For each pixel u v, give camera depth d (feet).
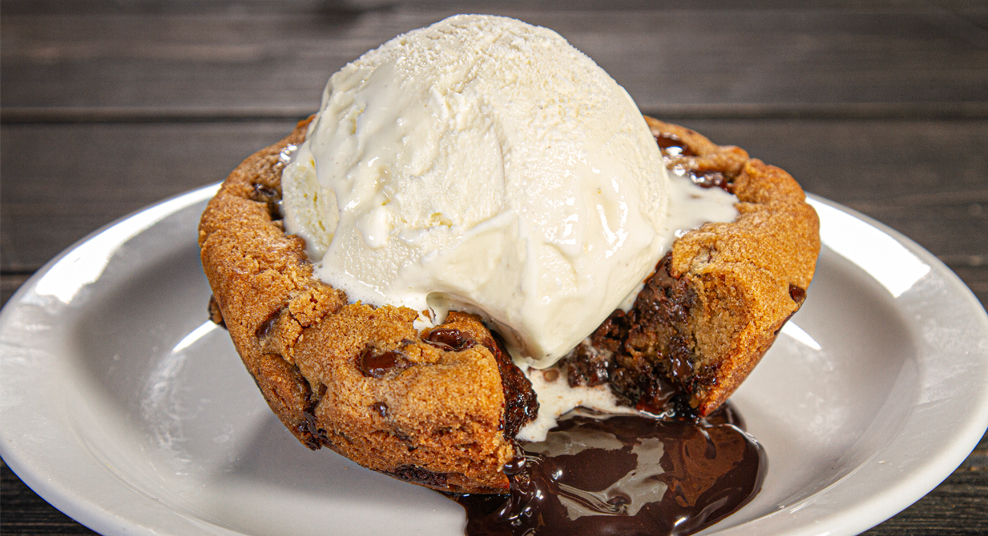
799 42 1.69
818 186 1.30
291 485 0.93
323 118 0.95
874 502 0.84
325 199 0.95
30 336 0.97
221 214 0.98
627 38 1.71
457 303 0.94
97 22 1.74
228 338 1.04
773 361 1.02
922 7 1.84
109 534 0.84
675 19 1.80
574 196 0.92
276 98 1.49
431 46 0.95
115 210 1.26
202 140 1.39
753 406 0.99
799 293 0.96
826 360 1.01
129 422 0.96
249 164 1.03
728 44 1.69
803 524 0.83
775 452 0.95
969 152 1.37
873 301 1.02
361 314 0.90
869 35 1.72
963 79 1.56
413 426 0.87
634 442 0.96
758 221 0.98
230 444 0.96
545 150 0.92
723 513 0.90
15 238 1.22
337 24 1.73
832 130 1.42
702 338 0.96
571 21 1.77
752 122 1.44
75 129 1.41
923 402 0.92
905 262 1.03
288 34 1.69
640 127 0.98
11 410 0.90
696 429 0.97
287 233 0.97
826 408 0.98
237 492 0.92
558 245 0.92
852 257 1.05
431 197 0.91
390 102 0.93
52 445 0.89
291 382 0.90
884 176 1.32
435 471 0.89
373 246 0.91
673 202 1.00
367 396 0.88
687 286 0.96
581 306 0.93
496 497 0.91
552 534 0.89
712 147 1.06
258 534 0.89
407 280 0.91
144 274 1.05
